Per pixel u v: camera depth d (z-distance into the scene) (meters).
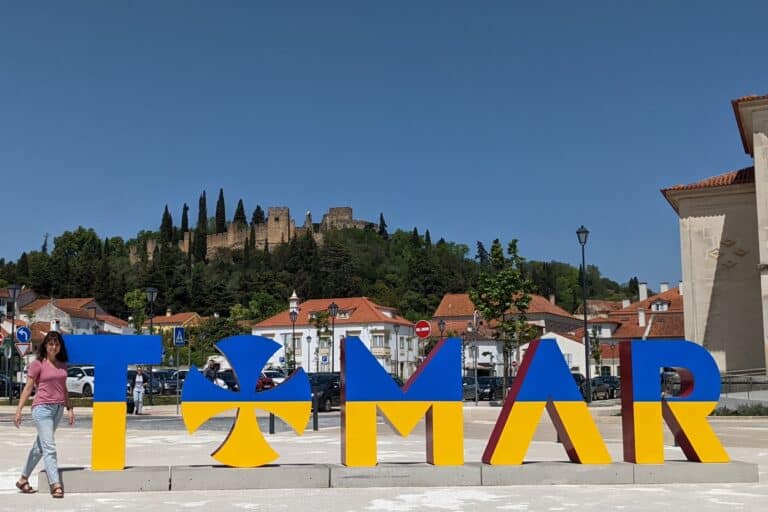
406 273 170.50
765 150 43.34
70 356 11.80
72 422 11.56
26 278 162.62
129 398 37.53
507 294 44.69
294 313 72.75
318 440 21.34
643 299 110.31
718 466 12.74
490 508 10.12
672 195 48.56
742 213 47.00
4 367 63.06
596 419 29.80
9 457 16.58
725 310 46.62
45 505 10.27
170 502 10.55
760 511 9.94
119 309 152.12
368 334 105.00
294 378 12.43
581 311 159.88
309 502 10.56
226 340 12.26
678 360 12.99
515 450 12.57
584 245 40.62
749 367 45.62
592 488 12.01
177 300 155.50
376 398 12.41
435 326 114.88
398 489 11.81
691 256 47.81
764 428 25.31
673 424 13.31
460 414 12.61
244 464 12.09
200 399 12.01
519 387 12.66
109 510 9.90
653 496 11.18
